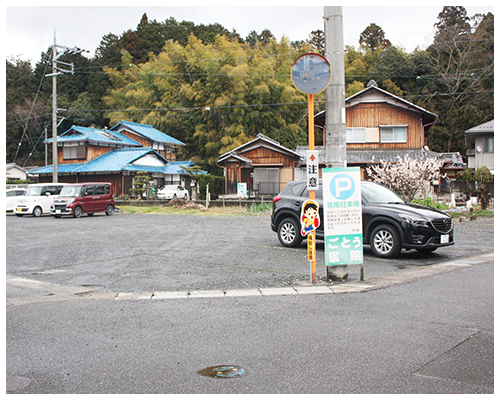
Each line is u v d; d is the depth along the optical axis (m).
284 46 46.28
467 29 42.47
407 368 3.42
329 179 6.56
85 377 3.36
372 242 8.86
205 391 3.10
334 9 6.81
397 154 24.95
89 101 49.28
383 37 52.91
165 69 44.38
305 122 43.50
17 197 22.55
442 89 40.44
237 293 6.08
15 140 50.12
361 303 5.38
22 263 8.88
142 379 3.31
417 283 6.42
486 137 28.80
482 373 3.32
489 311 4.94
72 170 33.09
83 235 13.52
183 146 46.47
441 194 24.34
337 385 3.15
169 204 26.41
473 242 10.91
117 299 5.89
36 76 53.78
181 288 6.50
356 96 26.39
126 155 35.16
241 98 39.09
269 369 3.45
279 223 10.49
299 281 6.76
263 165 30.77
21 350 3.94
